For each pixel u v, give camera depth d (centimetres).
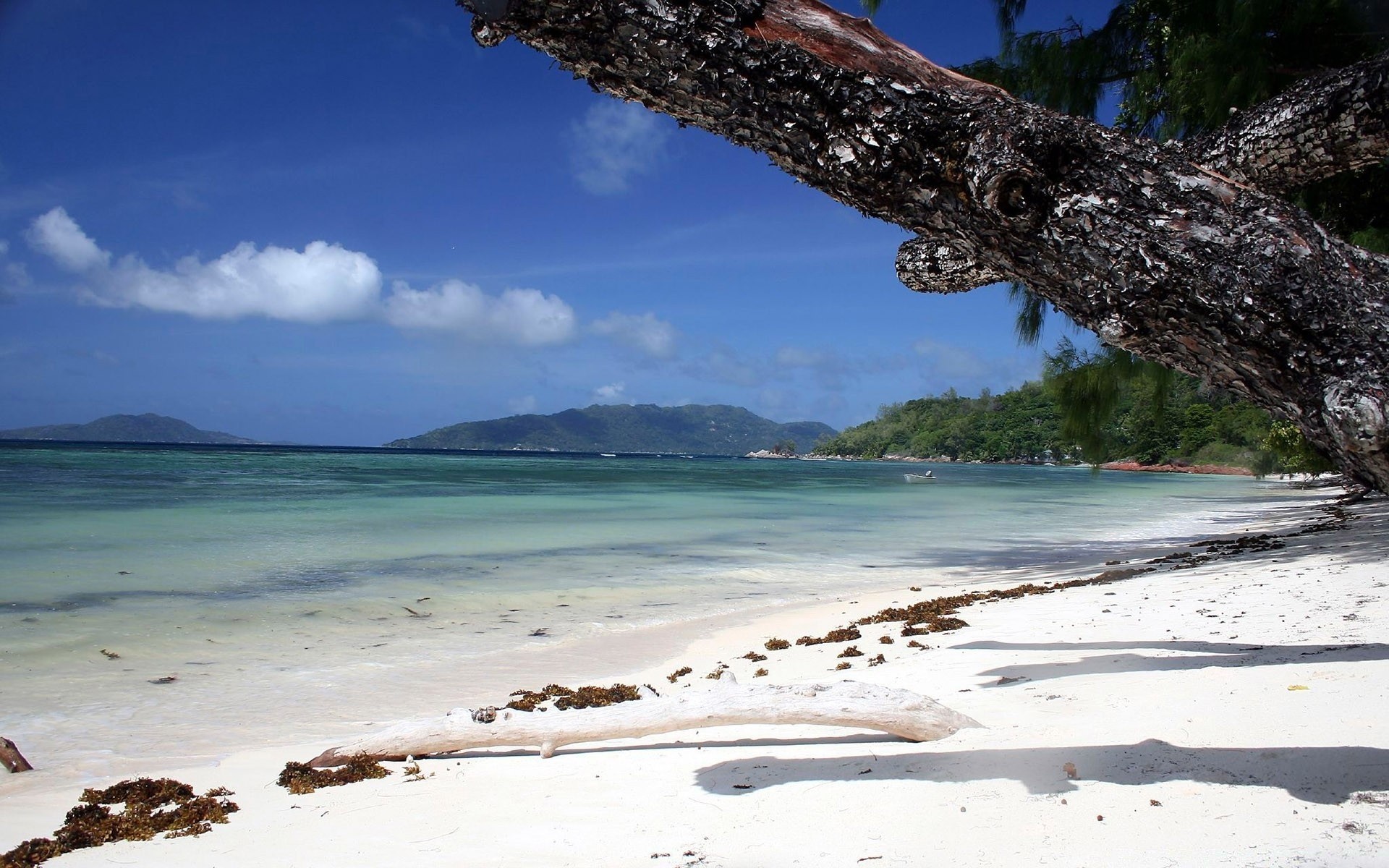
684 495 3472
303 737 524
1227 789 291
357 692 632
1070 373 1316
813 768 372
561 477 4978
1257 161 230
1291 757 311
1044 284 179
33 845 331
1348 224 1197
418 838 324
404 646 787
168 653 732
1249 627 616
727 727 470
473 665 721
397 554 1398
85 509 2033
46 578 1068
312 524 1838
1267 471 4462
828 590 1177
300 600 981
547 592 1094
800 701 422
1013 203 169
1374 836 245
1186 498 3884
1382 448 138
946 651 656
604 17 185
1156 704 406
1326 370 147
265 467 5272
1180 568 1166
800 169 192
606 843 305
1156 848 255
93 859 322
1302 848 243
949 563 1488
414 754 453
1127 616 744
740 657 740
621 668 712
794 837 294
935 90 178
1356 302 147
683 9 183
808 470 9681
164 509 2070
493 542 1603
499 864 292
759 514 2548
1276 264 152
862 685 430
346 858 308
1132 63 1250
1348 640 523
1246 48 1011
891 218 189
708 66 185
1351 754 308
